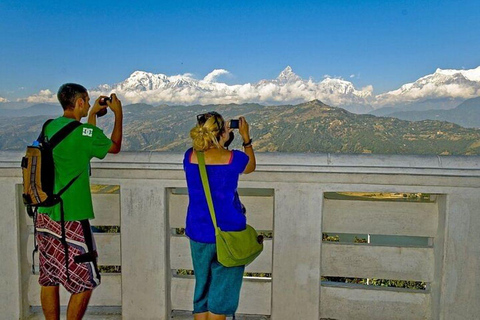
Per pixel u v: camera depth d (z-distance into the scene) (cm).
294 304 287
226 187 225
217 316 231
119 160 285
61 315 307
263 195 299
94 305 315
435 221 281
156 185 291
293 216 281
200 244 227
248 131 240
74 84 256
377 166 264
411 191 269
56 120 246
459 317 271
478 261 266
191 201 232
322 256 290
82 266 245
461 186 263
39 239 246
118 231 340
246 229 229
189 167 230
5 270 308
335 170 268
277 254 285
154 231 294
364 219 286
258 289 298
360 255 288
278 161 272
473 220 265
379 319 289
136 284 299
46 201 231
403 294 288
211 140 223
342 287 292
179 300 305
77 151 239
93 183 292
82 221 245
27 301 316
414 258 285
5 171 299
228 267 227
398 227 284
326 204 288
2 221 304
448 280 270
